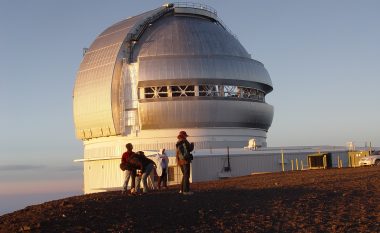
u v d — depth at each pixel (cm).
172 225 1664
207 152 5312
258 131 6456
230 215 1802
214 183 2959
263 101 6556
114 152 6138
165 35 6291
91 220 1688
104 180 6238
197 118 5947
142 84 5984
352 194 2200
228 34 6706
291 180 2800
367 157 4834
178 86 5994
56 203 2019
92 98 6225
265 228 1656
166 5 6569
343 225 1684
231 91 6144
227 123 6075
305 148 5919
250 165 5366
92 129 6291
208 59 6059
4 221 1725
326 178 2803
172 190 2516
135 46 6284
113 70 6084
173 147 5928
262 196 2142
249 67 6294
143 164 2342
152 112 5909
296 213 1842
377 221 1741
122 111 6088
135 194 2259
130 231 1582
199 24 6531
